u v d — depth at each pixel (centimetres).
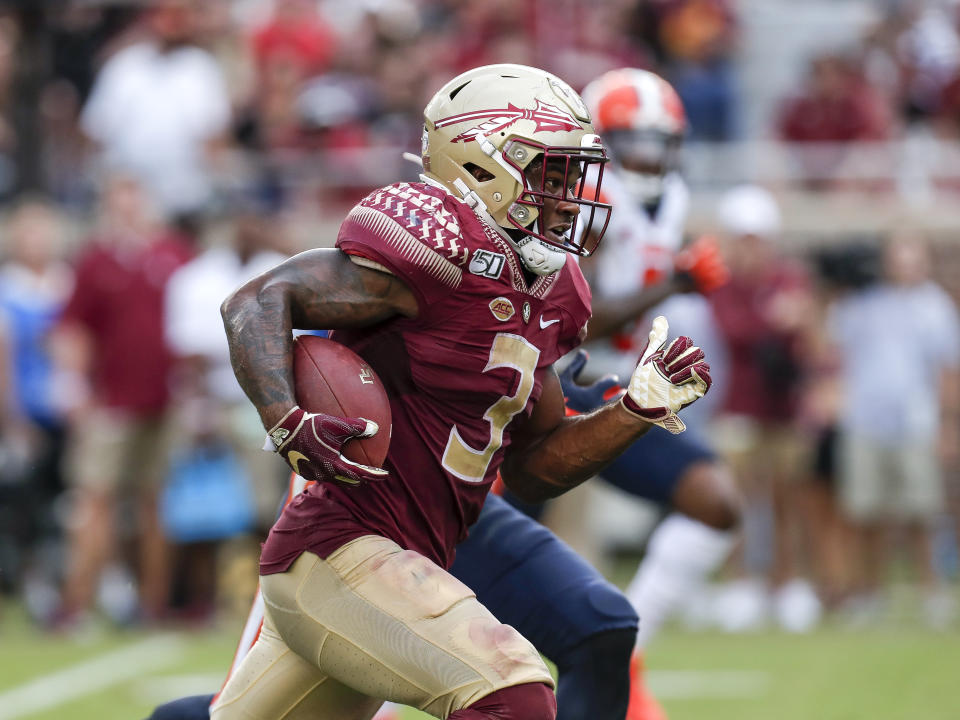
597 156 1063
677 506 1702
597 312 1580
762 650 2522
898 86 3800
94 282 2764
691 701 2072
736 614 2844
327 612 1034
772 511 2906
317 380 1020
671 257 1709
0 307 2894
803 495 2995
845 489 2934
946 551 3341
